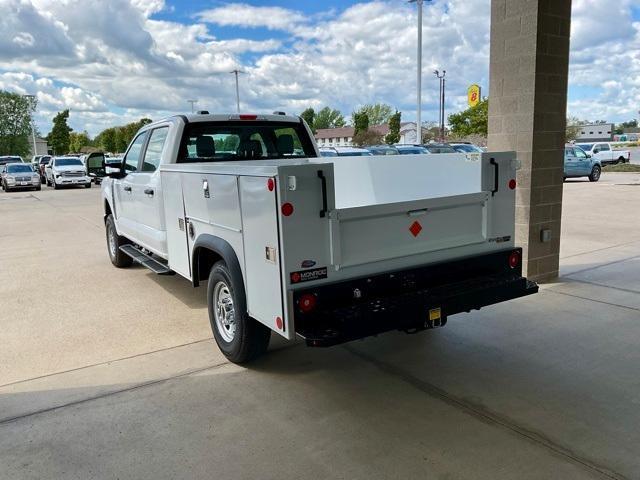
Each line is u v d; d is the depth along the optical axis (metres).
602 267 7.64
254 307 3.96
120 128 97.44
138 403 3.95
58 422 3.70
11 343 5.26
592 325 5.35
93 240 11.44
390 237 3.83
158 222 5.95
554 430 3.45
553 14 6.27
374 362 4.61
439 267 4.10
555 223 6.89
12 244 11.15
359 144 71.81
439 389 4.07
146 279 7.76
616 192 19.09
